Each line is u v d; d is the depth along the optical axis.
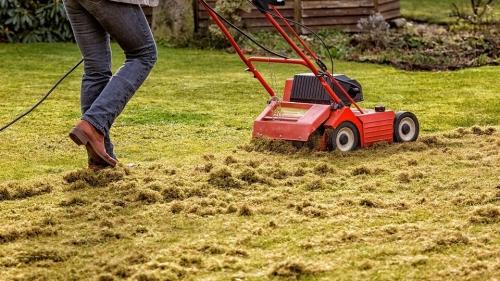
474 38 13.95
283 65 11.97
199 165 6.14
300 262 4.16
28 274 4.12
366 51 13.46
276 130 6.70
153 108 8.72
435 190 5.55
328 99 6.77
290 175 5.96
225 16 14.12
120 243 4.56
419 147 6.74
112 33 5.65
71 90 9.75
